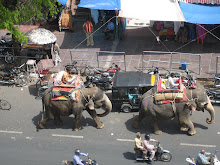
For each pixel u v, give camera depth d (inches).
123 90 599.5
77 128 582.9
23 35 693.9
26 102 671.1
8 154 539.5
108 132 578.9
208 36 839.1
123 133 574.2
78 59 772.0
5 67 797.9
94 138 567.2
